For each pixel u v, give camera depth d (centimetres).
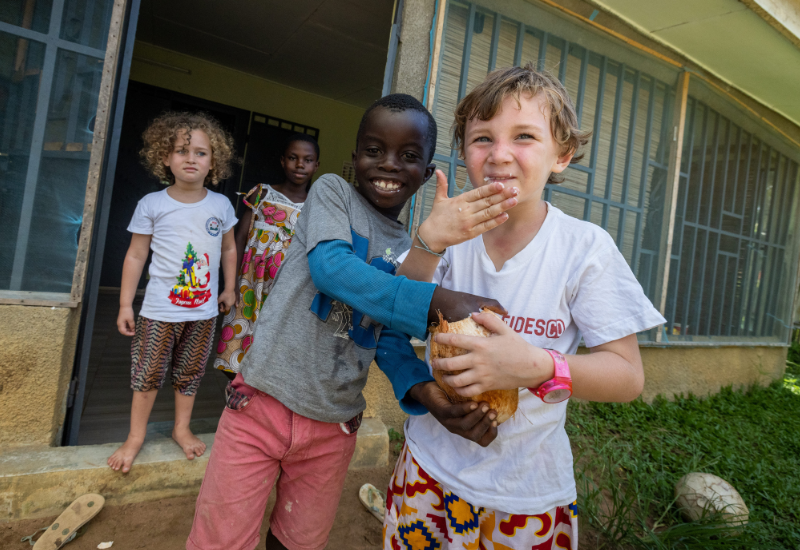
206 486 134
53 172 213
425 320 98
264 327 131
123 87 231
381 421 287
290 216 257
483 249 119
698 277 459
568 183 365
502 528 110
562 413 116
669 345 431
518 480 108
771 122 499
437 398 100
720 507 252
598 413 386
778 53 383
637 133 396
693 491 263
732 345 495
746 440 396
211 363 404
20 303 204
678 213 432
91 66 216
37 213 211
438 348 95
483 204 92
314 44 523
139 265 221
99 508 196
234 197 656
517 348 87
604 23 359
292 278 133
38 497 195
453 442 115
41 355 210
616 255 108
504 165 102
